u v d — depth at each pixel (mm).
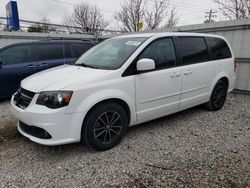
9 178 2473
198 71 4059
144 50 3305
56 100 2611
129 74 3115
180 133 3658
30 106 2734
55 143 2639
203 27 6520
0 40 8633
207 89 4395
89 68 3266
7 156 2920
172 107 3748
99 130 2980
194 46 4082
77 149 3104
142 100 3299
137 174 2545
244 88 5992
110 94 2908
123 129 3205
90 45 6824
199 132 3705
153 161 2812
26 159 2855
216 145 3244
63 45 6301
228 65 4789
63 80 2834
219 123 4117
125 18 29047
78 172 2586
